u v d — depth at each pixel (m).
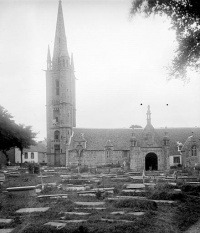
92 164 85.31
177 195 21.86
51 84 109.44
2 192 26.67
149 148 77.81
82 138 86.19
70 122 108.00
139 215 15.97
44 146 143.38
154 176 44.88
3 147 87.81
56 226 13.91
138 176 46.84
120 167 78.44
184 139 87.50
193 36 18.77
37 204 20.56
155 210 18.11
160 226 14.38
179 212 17.55
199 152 78.50
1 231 13.82
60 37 112.19
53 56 111.12
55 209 18.52
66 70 107.88
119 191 26.27
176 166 80.38
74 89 116.25
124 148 85.25
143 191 25.59
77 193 25.45
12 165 86.38
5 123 82.81
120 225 13.72
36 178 42.94
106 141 86.88
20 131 87.06
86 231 13.16
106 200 21.70
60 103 106.44
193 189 25.95
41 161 134.12
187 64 19.91
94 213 16.97
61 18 114.06
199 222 15.70
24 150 123.38
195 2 17.59
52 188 29.16
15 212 17.91
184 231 14.12
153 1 18.58
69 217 15.90
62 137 104.50
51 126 106.94
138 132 89.44
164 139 77.94
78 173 56.09
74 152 86.06
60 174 53.03
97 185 32.75
